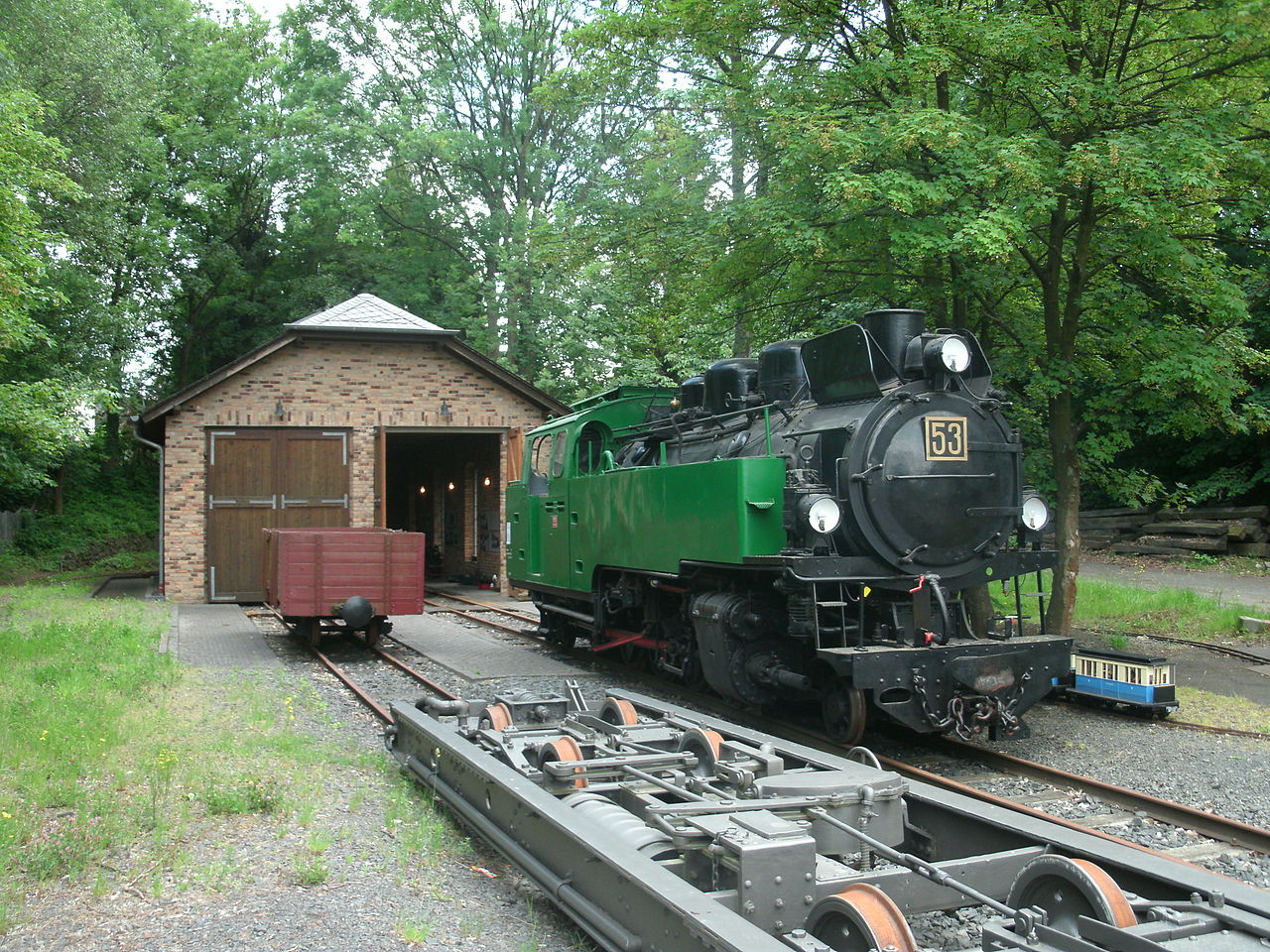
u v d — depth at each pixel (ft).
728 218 34.63
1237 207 33.88
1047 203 29.22
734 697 27.73
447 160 92.32
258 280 113.09
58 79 65.57
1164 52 33.32
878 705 22.66
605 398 40.50
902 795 15.44
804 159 32.01
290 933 13.60
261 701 29.27
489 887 15.75
